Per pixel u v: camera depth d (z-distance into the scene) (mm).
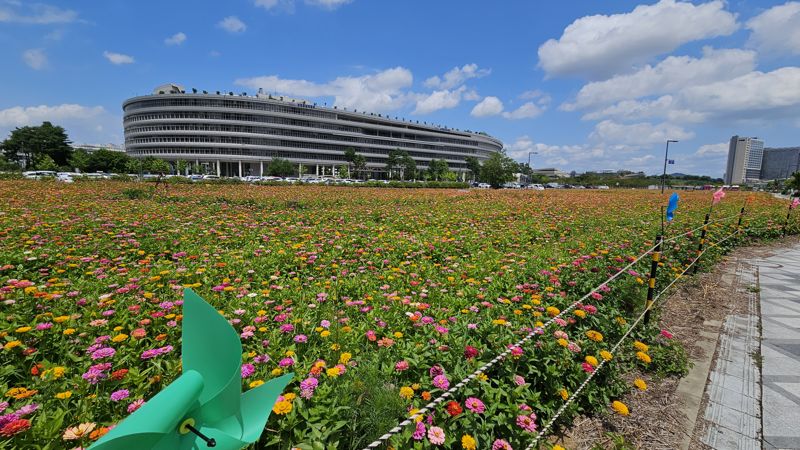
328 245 7094
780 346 4027
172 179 32969
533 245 7953
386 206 15406
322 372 2621
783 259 8266
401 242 7371
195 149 86000
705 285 5941
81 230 7473
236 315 3635
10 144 67500
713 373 3475
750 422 2834
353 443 2070
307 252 6223
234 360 1257
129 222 8555
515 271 5230
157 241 6898
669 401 3047
